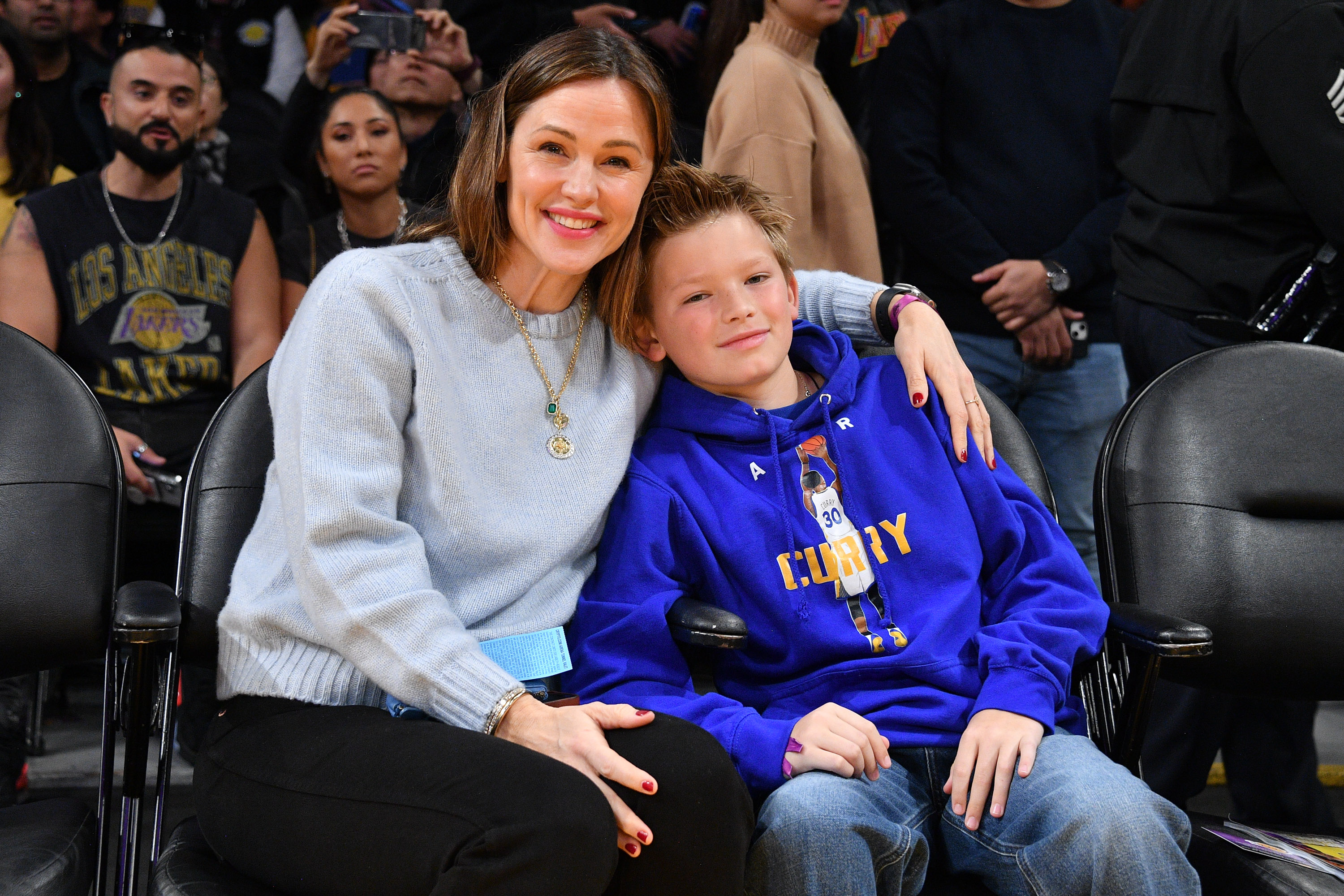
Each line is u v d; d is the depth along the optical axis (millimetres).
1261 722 1979
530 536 1312
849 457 1437
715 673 1432
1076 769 1189
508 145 1290
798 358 1549
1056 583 1385
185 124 2285
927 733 1302
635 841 1050
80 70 2559
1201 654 1283
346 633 1166
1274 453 1531
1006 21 2441
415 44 2486
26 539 1336
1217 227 1966
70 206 2270
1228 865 1307
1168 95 2014
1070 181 2416
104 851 1296
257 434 1446
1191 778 2008
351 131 2371
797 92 2268
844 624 1356
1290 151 1808
